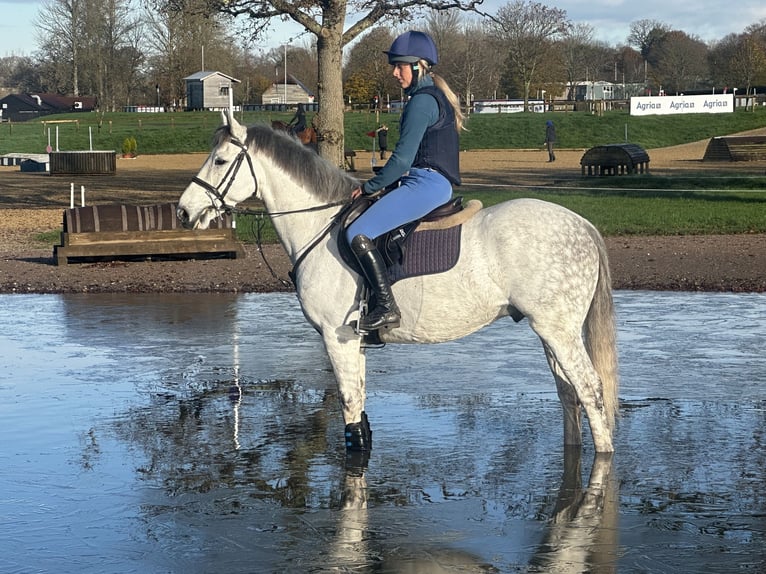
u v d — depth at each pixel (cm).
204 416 792
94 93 11062
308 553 503
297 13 2398
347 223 645
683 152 5053
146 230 1720
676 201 2562
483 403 826
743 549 502
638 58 14575
